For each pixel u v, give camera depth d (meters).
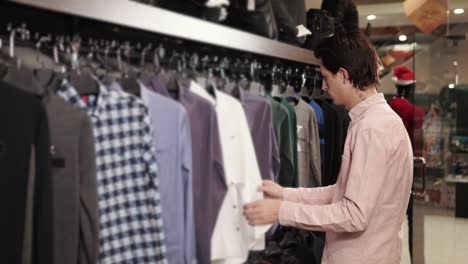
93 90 1.49
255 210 1.75
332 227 1.67
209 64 2.24
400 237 1.80
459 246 4.56
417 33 3.88
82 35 1.85
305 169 2.62
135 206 1.43
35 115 1.16
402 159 1.71
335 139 2.92
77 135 1.29
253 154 1.84
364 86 1.78
